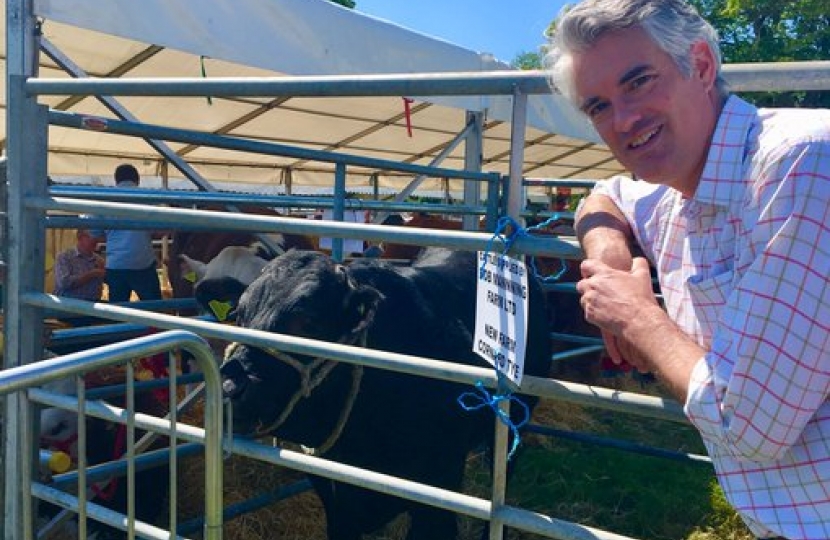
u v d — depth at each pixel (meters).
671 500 4.11
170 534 1.96
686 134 1.32
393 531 3.75
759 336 1.11
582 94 1.37
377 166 4.32
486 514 1.80
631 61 1.29
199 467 4.15
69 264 6.27
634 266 1.42
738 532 3.83
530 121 7.00
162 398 3.99
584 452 4.87
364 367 2.79
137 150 9.00
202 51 4.50
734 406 1.14
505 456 1.80
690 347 1.23
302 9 5.07
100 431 3.37
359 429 2.89
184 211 2.34
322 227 2.05
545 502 4.17
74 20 3.73
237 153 9.59
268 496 3.54
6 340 2.79
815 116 1.18
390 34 5.82
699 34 1.29
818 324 1.09
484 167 13.14
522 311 1.70
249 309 2.67
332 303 2.66
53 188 2.88
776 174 1.14
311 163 10.85
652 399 1.60
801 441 1.18
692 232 1.37
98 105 6.82
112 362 1.71
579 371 6.96
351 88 1.99
